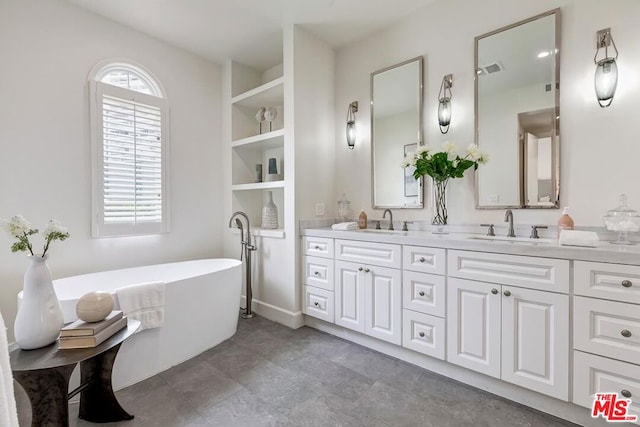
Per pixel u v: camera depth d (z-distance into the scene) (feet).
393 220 8.91
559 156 6.23
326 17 8.54
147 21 8.65
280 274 9.39
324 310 8.41
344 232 7.90
